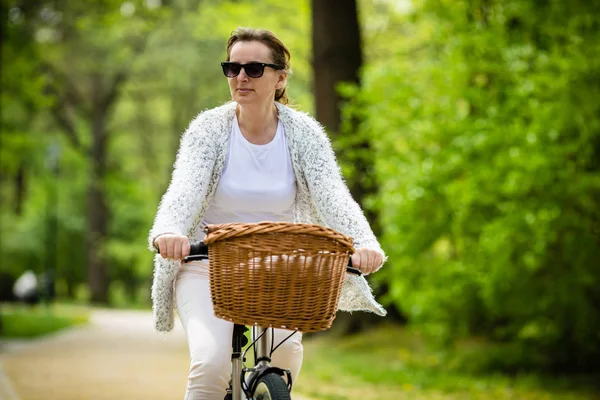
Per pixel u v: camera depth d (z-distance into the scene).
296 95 26.97
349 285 4.90
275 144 4.93
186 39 38.88
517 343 14.59
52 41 34.72
